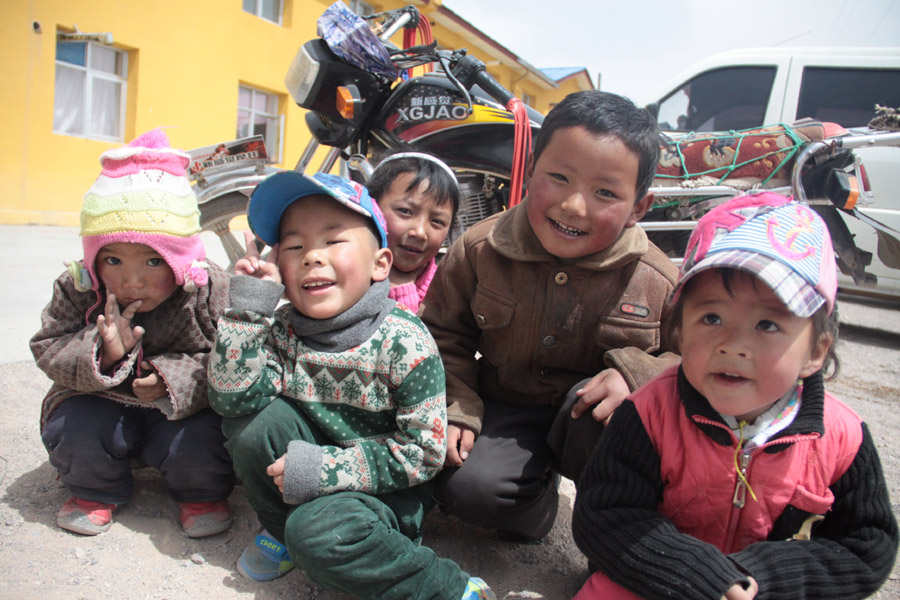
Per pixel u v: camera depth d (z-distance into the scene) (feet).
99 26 26.66
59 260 15.48
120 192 4.41
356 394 4.13
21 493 4.97
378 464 3.92
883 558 3.36
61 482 5.10
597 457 3.78
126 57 28.43
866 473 3.48
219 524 4.69
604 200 4.32
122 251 4.45
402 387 4.08
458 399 4.73
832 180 9.81
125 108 28.66
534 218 4.53
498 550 4.90
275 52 34.40
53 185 25.85
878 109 10.21
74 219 26.35
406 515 4.17
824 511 3.51
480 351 5.34
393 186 5.83
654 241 10.51
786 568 3.22
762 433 3.47
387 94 8.57
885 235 11.30
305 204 4.19
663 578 3.20
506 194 8.86
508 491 4.47
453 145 8.45
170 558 4.35
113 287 4.56
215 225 9.78
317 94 8.10
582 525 3.56
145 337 4.76
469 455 4.66
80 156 26.61
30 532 4.45
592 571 4.30
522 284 4.87
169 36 29.27
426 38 9.78
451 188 6.01
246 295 4.03
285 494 3.76
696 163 9.71
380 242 4.46
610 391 4.33
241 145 9.33
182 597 3.92
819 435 3.39
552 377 5.09
